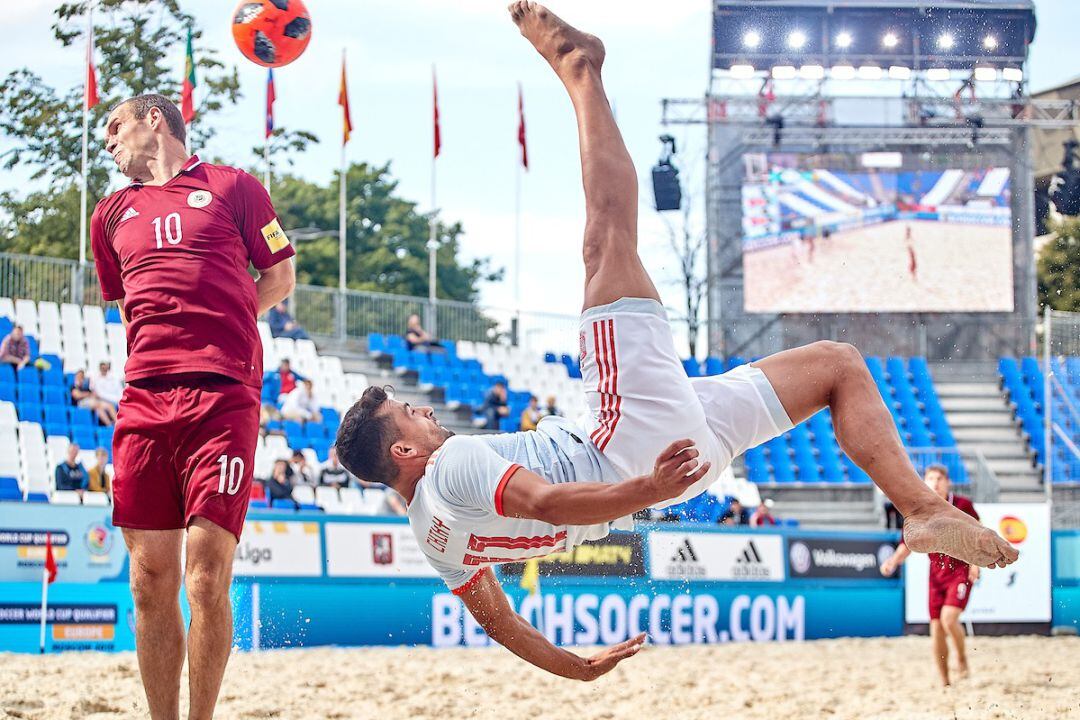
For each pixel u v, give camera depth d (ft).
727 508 55.88
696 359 73.15
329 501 46.34
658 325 10.82
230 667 28.84
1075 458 66.69
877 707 22.88
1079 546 48.73
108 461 44.96
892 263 75.46
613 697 24.06
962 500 29.78
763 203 75.77
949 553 10.39
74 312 52.54
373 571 37.50
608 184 11.14
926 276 75.41
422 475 11.20
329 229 117.08
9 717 17.30
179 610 12.52
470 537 11.03
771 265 75.56
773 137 75.61
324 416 55.98
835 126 75.10
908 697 24.88
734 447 11.09
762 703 23.58
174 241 12.49
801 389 11.22
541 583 39.99
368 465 11.21
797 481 64.08
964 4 70.38
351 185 120.26
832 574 45.60
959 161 75.97
